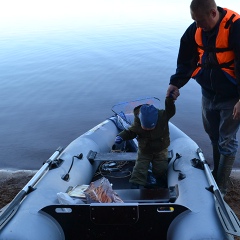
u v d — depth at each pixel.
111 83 9.73
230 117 3.48
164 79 9.99
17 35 16.86
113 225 2.65
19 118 7.55
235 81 3.33
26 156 5.98
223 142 3.60
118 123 5.05
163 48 13.70
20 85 9.68
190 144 4.01
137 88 9.30
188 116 7.40
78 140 4.36
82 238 2.72
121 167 4.13
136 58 12.27
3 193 4.64
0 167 5.62
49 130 6.97
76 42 15.12
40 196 2.96
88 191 2.94
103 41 15.25
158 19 21.38
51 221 2.65
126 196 3.16
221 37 3.19
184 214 2.64
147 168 3.60
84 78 10.20
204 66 3.41
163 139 3.55
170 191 3.19
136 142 4.51
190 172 3.33
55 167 3.53
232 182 4.70
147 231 2.68
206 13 3.10
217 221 2.56
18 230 2.49
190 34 3.47
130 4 31.09
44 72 10.84
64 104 8.29
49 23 20.61
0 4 32.06
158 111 3.56
